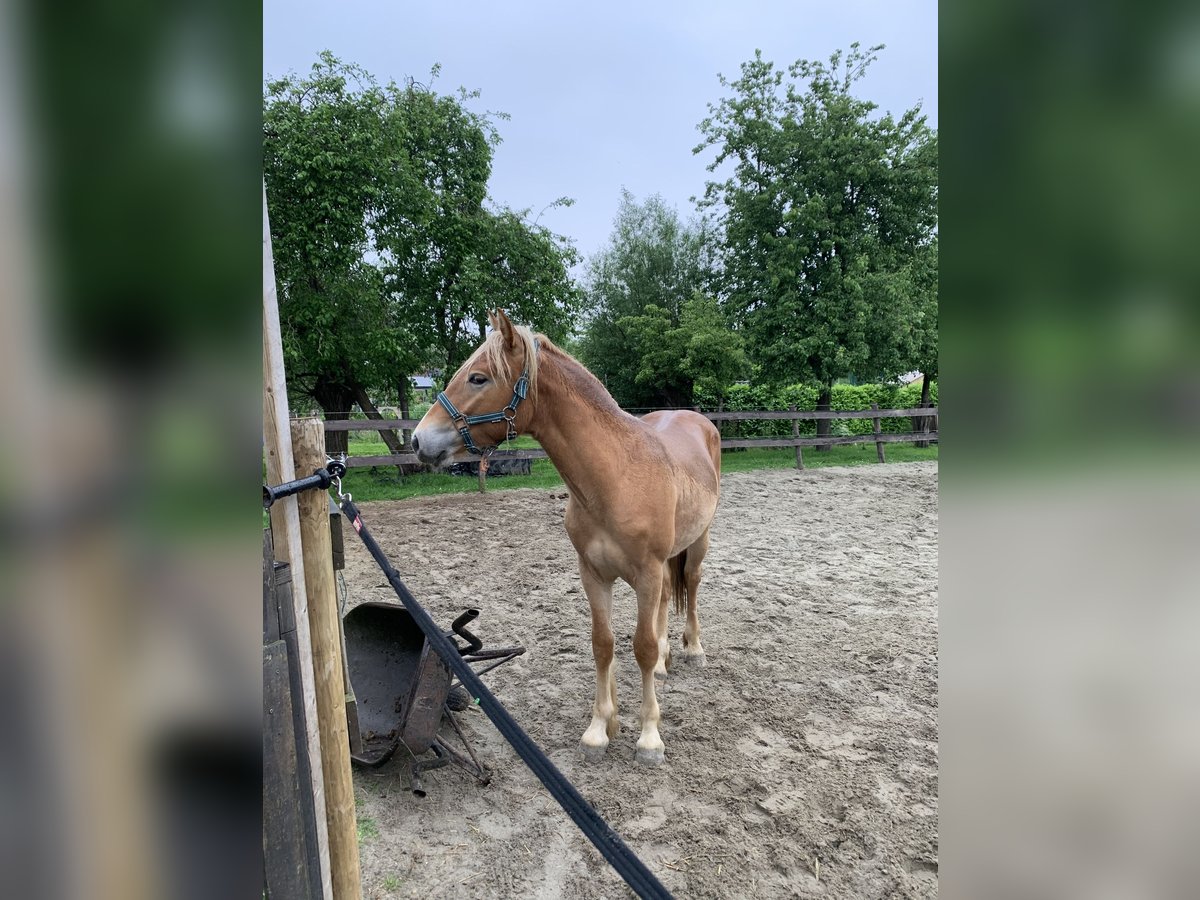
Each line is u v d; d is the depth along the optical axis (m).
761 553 6.09
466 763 2.52
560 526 6.89
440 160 10.84
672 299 18.36
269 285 1.27
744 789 2.51
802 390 16.19
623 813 2.36
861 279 13.12
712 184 15.63
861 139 13.43
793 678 3.50
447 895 1.99
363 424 7.95
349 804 1.55
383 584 4.94
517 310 11.30
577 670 3.56
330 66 9.08
